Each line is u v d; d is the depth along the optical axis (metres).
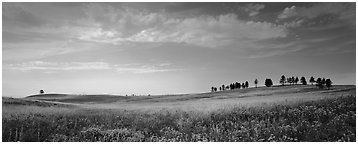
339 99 18.16
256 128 12.84
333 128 12.66
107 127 14.46
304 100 18.81
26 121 14.29
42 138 12.15
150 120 15.72
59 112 17.61
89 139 12.46
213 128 13.46
